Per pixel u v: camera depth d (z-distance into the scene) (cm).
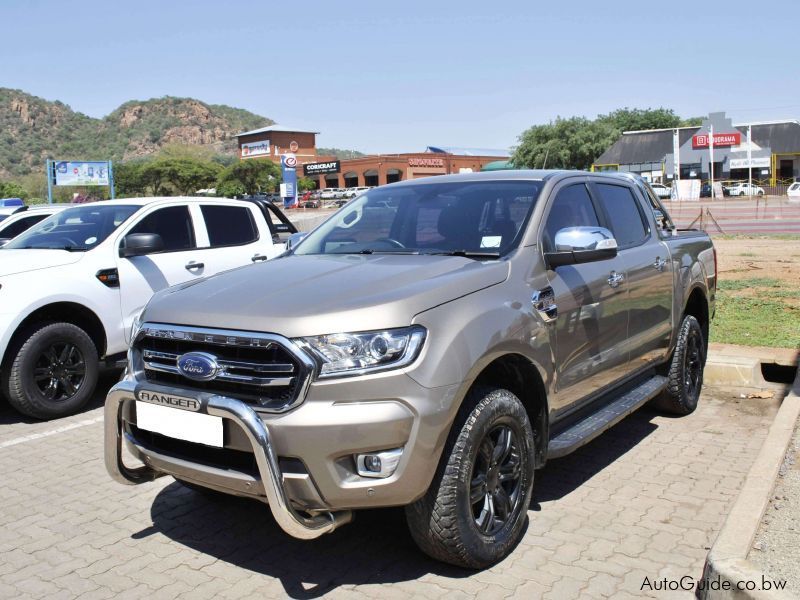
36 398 612
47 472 509
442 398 319
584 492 449
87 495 466
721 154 5872
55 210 1046
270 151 12125
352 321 316
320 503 311
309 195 7525
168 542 398
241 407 308
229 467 327
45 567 372
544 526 402
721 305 1015
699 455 510
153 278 709
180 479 364
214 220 796
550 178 457
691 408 599
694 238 628
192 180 9181
